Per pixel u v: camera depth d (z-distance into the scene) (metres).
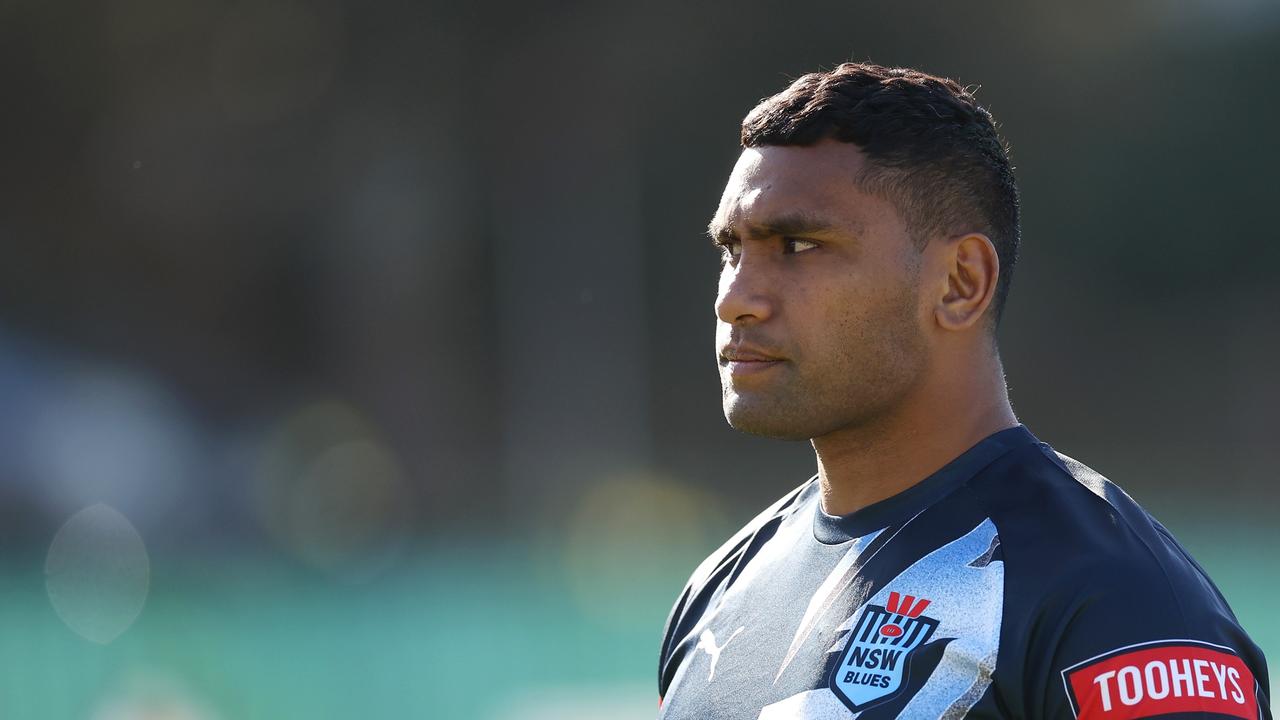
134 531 61.34
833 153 7.04
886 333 7.01
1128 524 6.65
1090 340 105.50
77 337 87.56
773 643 7.22
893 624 6.71
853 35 96.06
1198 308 105.81
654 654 26.16
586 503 72.69
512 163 97.44
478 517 72.62
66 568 54.28
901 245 7.01
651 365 104.25
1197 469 80.75
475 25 91.38
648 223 104.44
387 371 92.75
